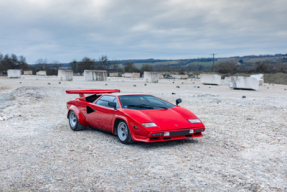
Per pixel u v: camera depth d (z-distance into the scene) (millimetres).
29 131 6949
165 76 87125
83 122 6852
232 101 13555
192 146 5391
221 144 5562
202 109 10930
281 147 5297
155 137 5102
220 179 3607
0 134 6570
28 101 13453
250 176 3705
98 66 105250
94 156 4715
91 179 3635
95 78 39875
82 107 6871
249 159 4516
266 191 3199
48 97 15117
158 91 20422
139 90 21188
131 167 4113
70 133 6723
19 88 20234
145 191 3236
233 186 3367
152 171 3930
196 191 3225
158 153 4875
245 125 7652
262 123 7914
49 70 93125
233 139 6004
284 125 7562
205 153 4875
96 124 6438
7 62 93312
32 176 3764
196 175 3758
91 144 5570
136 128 5133
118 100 5992
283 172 3865
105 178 3668
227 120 8492
